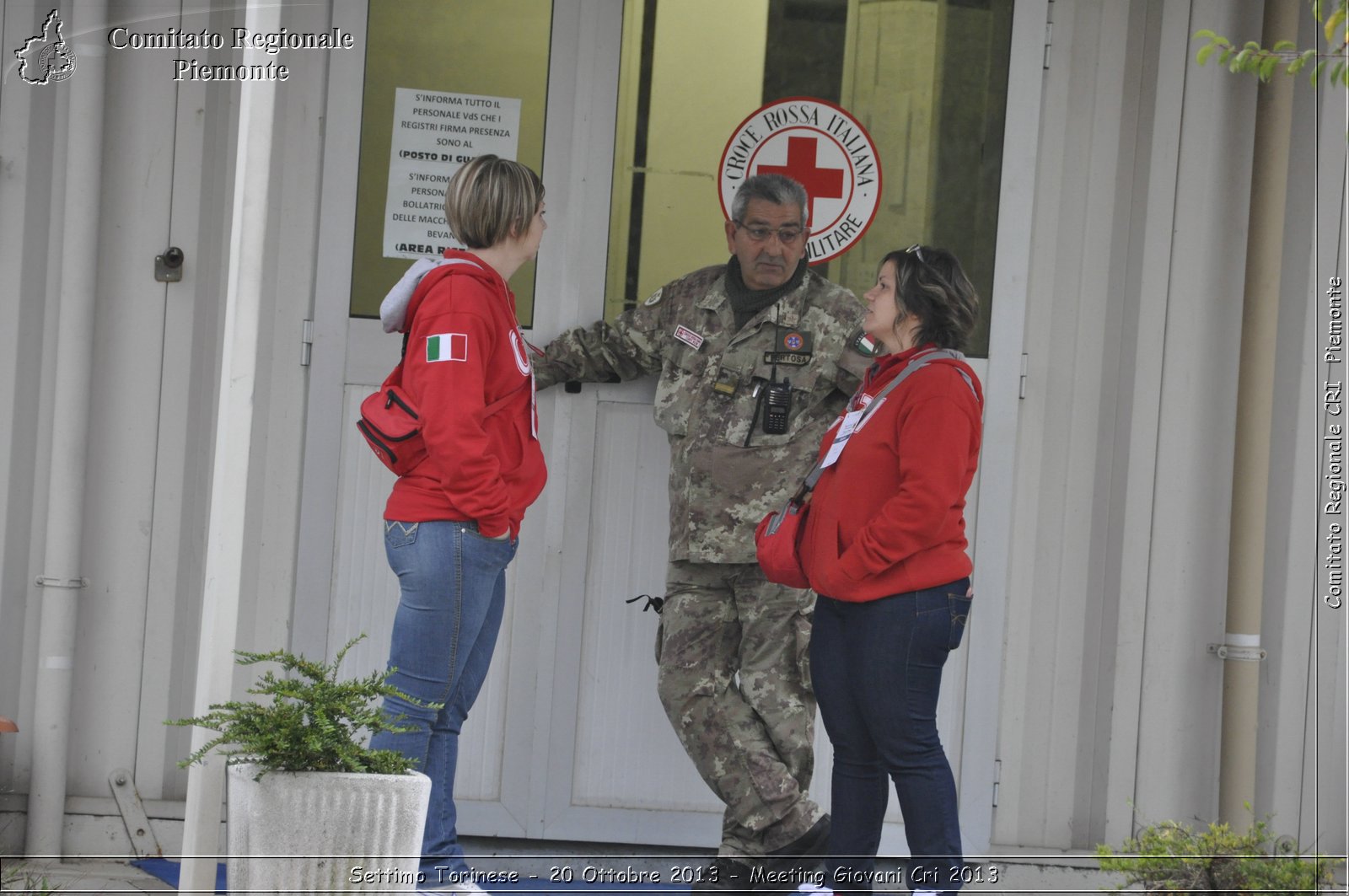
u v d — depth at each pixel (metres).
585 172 12.29
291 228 12.16
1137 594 12.59
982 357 12.43
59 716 11.89
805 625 11.27
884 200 12.39
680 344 11.41
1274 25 12.29
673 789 12.37
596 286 12.31
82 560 12.09
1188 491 12.59
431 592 9.30
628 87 12.29
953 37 12.36
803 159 12.38
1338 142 12.62
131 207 12.12
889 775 10.27
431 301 9.35
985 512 12.43
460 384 9.12
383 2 12.14
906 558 9.66
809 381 11.17
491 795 12.33
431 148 12.20
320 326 12.12
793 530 10.11
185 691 12.21
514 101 12.26
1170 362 12.56
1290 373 12.78
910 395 9.62
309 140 12.13
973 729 12.45
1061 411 12.55
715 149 12.34
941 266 9.96
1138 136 12.52
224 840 11.70
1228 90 12.49
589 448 12.34
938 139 12.38
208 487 12.21
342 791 7.87
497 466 9.24
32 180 12.05
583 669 12.34
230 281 8.88
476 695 10.21
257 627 12.16
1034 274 12.52
